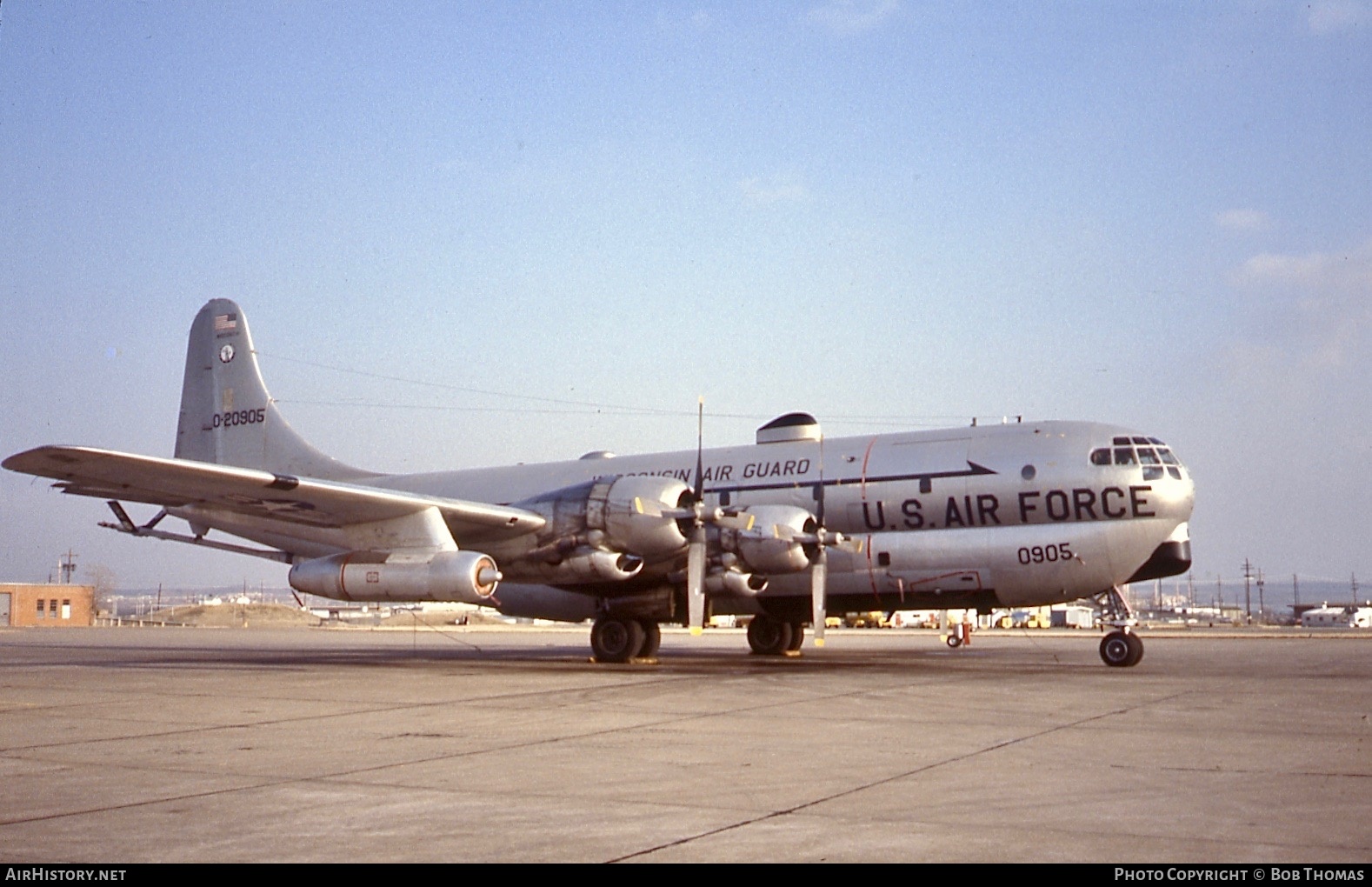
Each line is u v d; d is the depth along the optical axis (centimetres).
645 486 2172
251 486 2005
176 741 1088
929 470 2264
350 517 2175
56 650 3347
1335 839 653
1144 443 2134
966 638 3238
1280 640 4203
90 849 639
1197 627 7725
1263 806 748
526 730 1162
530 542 2222
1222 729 1152
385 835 673
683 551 2245
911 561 2256
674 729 1165
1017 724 1200
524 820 712
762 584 2289
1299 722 1211
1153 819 709
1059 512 2145
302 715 1313
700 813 732
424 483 2922
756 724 1208
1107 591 2158
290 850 636
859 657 2612
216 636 5106
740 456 2525
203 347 3228
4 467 1898
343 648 3466
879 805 755
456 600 2177
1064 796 785
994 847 637
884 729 1159
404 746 1041
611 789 818
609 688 1664
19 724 1239
